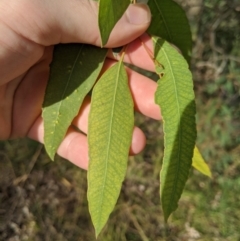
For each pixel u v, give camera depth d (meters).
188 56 0.22
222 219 0.47
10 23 0.22
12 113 0.27
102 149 0.18
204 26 0.49
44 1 0.21
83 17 0.21
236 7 0.46
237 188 0.48
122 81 0.19
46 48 0.25
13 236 0.49
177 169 0.17
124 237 0.47
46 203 0.51
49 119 0.20
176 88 0.18
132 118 0.19
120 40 0.20
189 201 0.49
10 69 0.23
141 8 0.20
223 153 0.50
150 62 0.22
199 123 0.51
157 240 0.47
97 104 0.19
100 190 0.18
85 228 0.48
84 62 0.20
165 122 0.18
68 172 0.52
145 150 0.52
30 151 0.54
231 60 0.51
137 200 0.49
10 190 0.52
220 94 0.52
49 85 0.20
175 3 0.21
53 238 0.48
